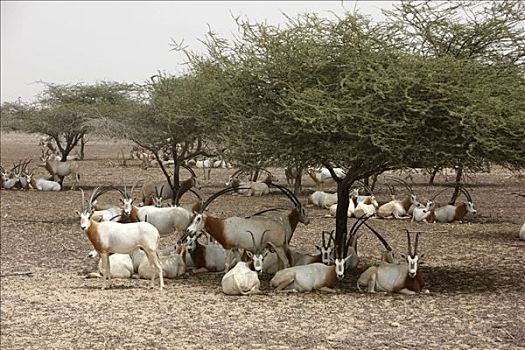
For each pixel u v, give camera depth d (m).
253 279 13.64
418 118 13.37
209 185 39.69
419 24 14.95
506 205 30.09
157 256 14.59
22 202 32.41
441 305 12.60
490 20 14.86
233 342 10.45
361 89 13.65
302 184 40.62
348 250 15.98
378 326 11.18
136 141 28.17
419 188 37.47
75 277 16.06
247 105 15.35
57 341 10.75
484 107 12.94
